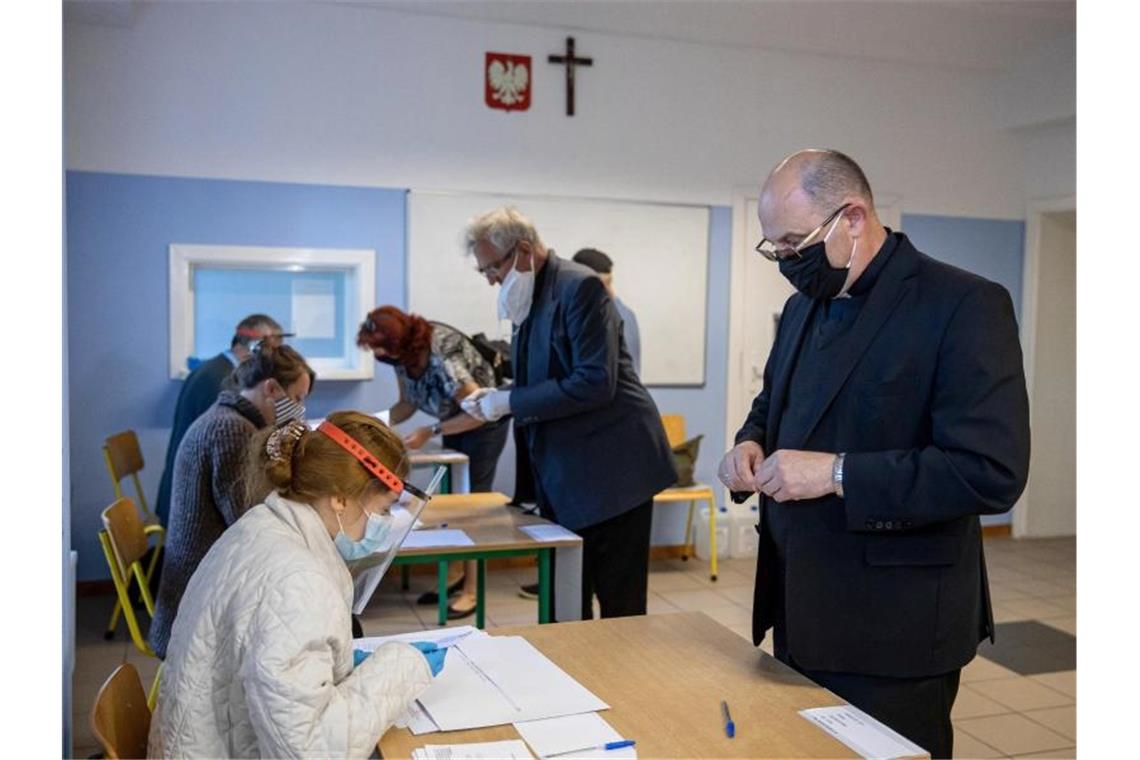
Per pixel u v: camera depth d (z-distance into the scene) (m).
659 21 5.45
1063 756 3.15
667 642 1.92
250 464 1.63
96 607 4.60
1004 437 1.59
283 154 5.02
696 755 1.42
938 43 5.86
